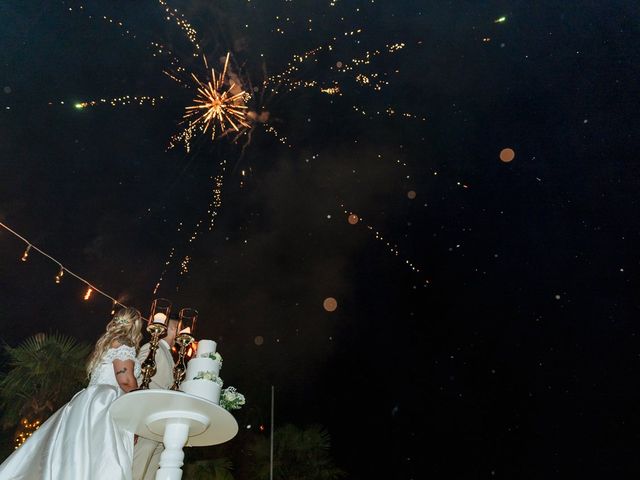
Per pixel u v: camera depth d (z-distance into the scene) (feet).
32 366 22.85
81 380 23.34
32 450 10.09
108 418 10.43
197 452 26.45
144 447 12.74
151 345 12.38
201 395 10.55
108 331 12.07
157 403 9.79
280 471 28.94
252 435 29.94
